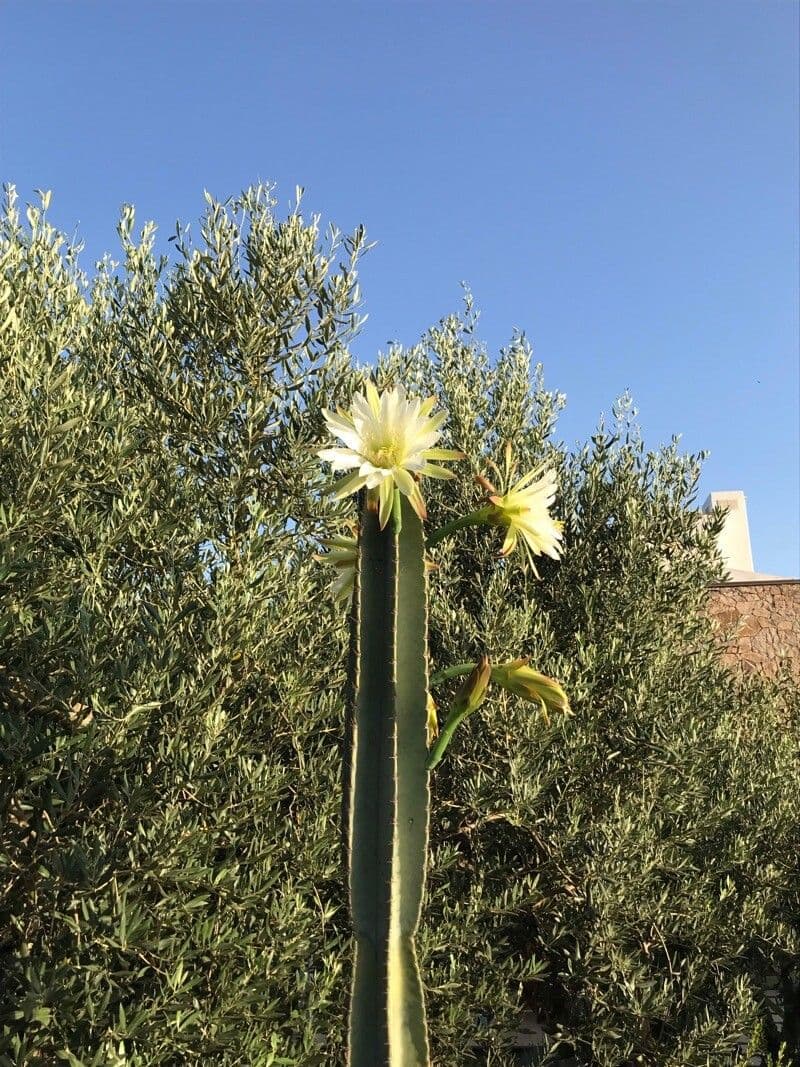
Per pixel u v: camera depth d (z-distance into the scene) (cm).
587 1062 400
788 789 493
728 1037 388
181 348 407
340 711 366
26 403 312
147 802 283
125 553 347
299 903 309
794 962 478
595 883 398
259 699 354
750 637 823
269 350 411
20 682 288
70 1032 254
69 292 435
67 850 267
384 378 448
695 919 416
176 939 270
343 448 144
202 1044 263
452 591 465
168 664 297
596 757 441
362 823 137
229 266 407
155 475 367
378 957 133
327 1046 326
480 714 413
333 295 421
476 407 523
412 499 142
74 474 321
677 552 538
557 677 426
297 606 347
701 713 489
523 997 452
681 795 445
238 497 384
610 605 483
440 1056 354
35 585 299
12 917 267
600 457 527
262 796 307
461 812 417
